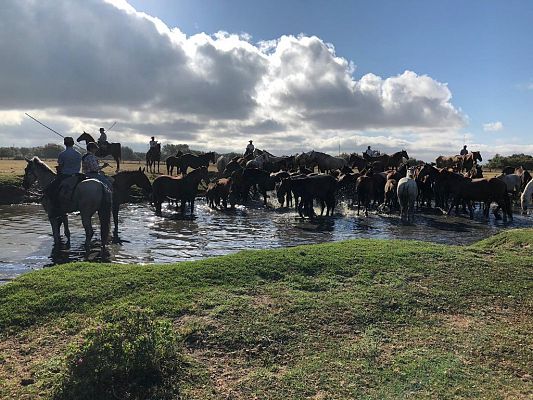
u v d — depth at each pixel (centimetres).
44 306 771
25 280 873
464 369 600
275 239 1698
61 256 1315
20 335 695
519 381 576
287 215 2394
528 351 658
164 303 772
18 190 2719
